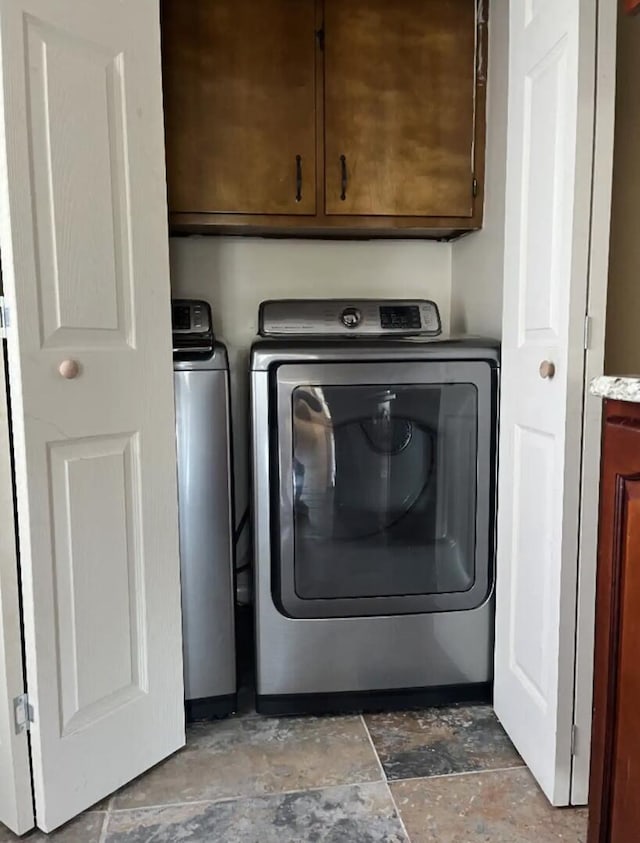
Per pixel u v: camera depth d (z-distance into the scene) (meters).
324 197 1.88
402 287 2.26
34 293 1.19
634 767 0.89
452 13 1.86
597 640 0.98
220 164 1.83
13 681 1.25
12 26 1.13
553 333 1.32
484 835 1.29
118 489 1.38
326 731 1.66
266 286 2.20
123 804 1.39
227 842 1.28
